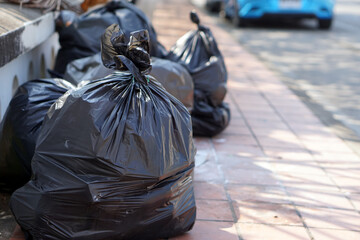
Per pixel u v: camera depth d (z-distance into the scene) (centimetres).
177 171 270
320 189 384
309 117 598
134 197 256
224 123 491
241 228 312
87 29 455
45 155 258
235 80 775
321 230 316
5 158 320
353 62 991
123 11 464
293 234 308
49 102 322
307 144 495
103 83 265
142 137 252
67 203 253
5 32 321
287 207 347
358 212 347
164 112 266
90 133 247
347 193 379
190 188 290
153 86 280
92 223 257
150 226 269
